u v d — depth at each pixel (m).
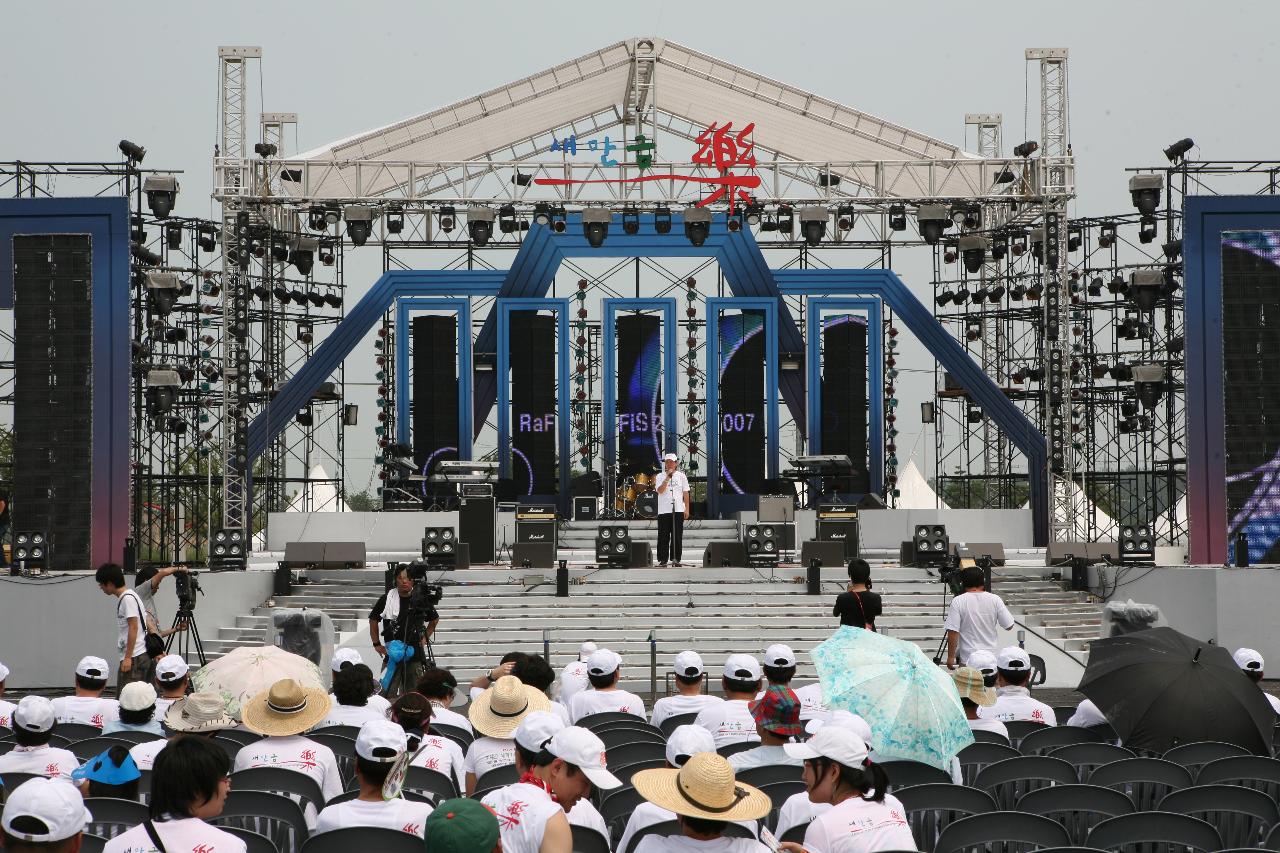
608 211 31.34
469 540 27.22
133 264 27.83
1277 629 22.83
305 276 35.09
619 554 25.34
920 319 35.16
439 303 35.56
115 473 25.27
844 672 7.83
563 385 35.31
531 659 9.88
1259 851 6.08
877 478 35.50
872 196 31.23
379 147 33.00
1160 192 29.17
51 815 4.41
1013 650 10.70
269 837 7.13
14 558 22.53
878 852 5.76
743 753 7.89
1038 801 7.16
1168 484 31.80
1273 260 26.41
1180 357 31.77
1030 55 30.31
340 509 37.31
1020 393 36.44
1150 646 9.09
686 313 38.44
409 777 7.61
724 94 33.38
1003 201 30.66
